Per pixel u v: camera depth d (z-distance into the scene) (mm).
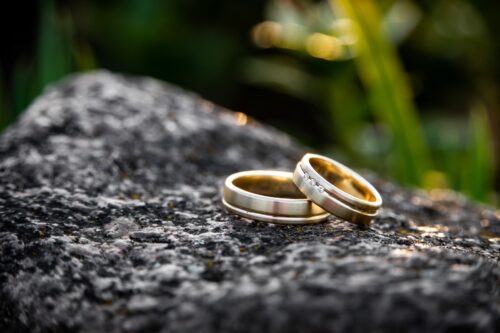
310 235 196
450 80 606
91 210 209
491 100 528
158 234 198
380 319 163
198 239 194
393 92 320
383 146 421
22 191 216
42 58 343
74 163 233
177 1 585
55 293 179
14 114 341
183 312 169
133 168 239
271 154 271
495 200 354
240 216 209
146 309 172
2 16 606
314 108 639
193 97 302
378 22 313
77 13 568
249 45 611
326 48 360
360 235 198
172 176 240
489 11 543
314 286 168
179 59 591
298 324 163
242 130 279
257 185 226
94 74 301
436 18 544
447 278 170
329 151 447
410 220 229
